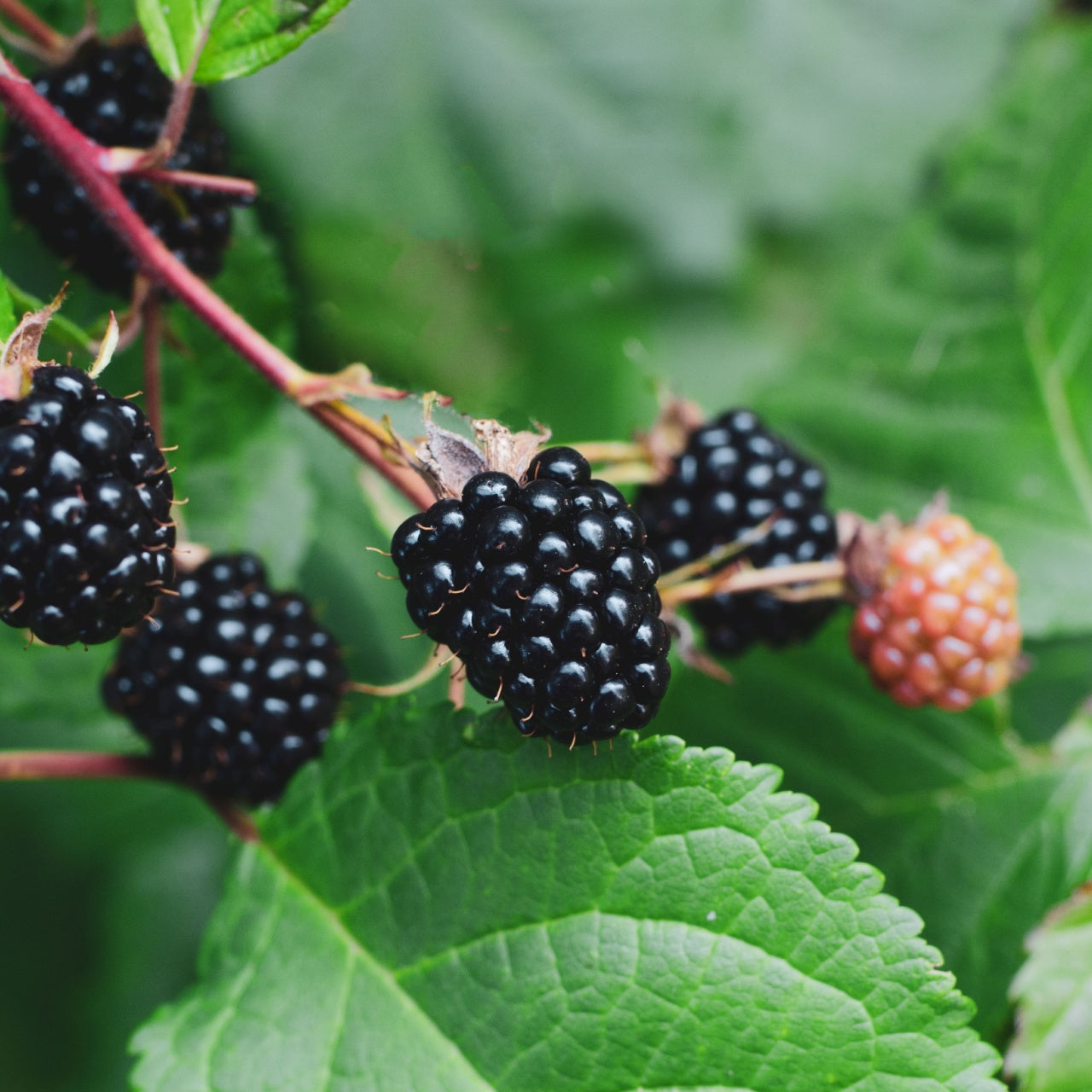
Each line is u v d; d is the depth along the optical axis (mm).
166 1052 288
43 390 264
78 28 312
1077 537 338
